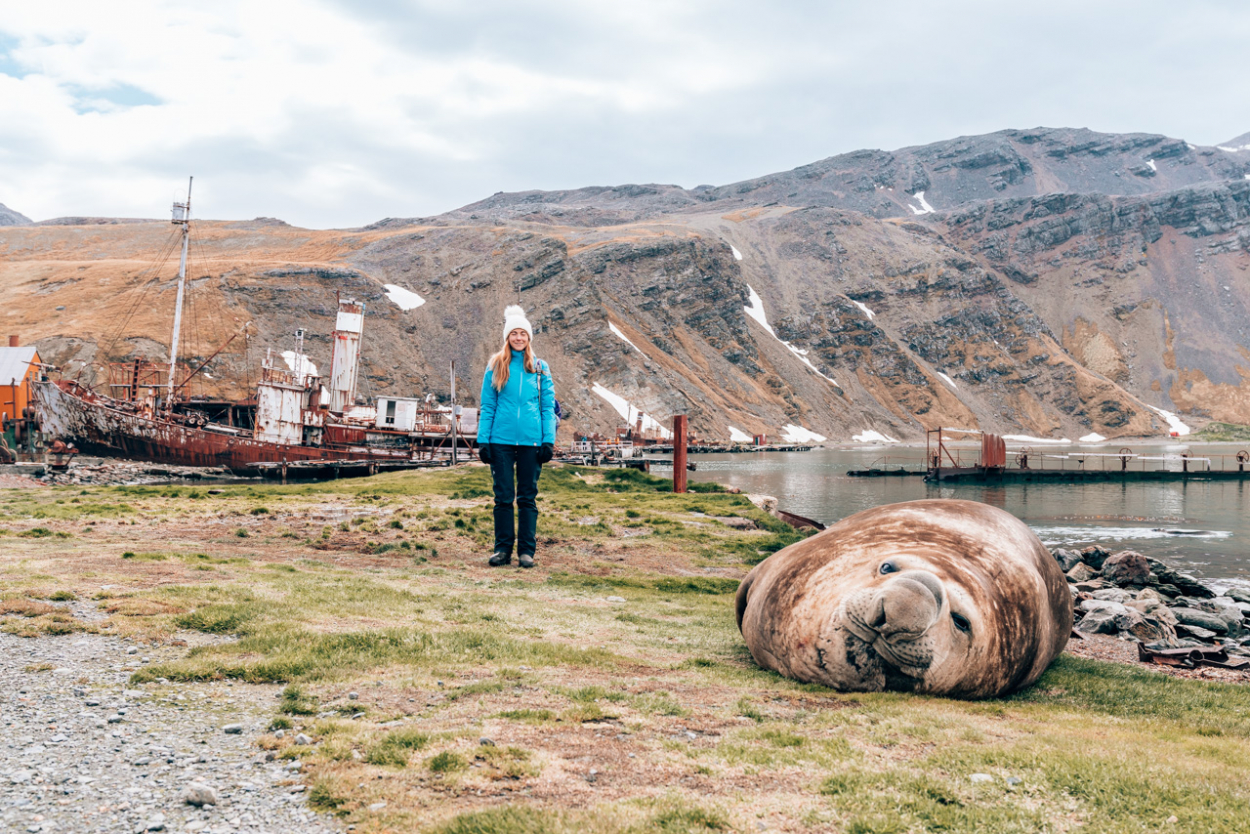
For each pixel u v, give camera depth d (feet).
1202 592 70.49
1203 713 20.38
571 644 25.93
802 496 198.59
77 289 471.21
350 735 15.66
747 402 621.72
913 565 20.80
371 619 27.32
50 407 176.35
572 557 51.65
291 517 61.21
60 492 82.89
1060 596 26.08
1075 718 19.03
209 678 19.76
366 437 211.41
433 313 564.71
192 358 403.54
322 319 495.00
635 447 376.89
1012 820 12.05
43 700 17.70
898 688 20.40
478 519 59.77
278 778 13.78
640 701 18.84
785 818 12.10
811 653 21.09
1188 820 12.02
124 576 32.24
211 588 30.07
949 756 14.88
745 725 17.42
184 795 12.72
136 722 16.53
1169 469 313.53
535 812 11.86
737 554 58.29
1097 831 11.71
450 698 18.71
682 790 13.25
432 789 13.15
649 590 42.14
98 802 12.66
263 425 191.21
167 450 183.62
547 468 104.99
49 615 24.88
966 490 219.82
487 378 45.70
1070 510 171.73
